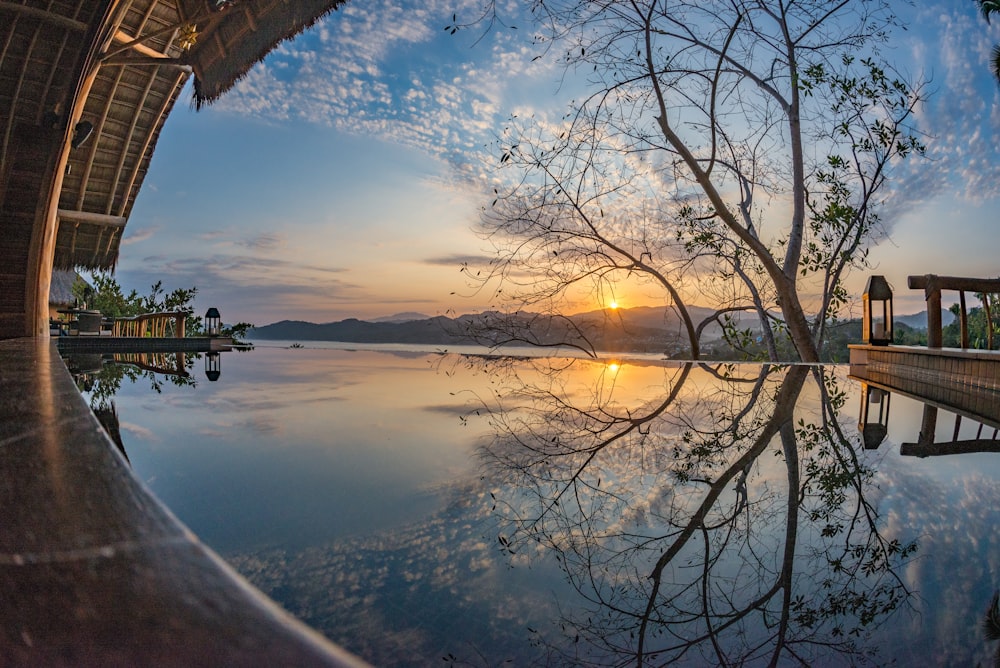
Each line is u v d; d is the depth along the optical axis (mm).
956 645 431
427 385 2658
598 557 613
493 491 858
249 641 235
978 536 694
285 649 233
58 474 497
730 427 1557
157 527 374
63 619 239
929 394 2551
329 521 702
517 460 1091
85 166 9008
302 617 446
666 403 2090
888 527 730
